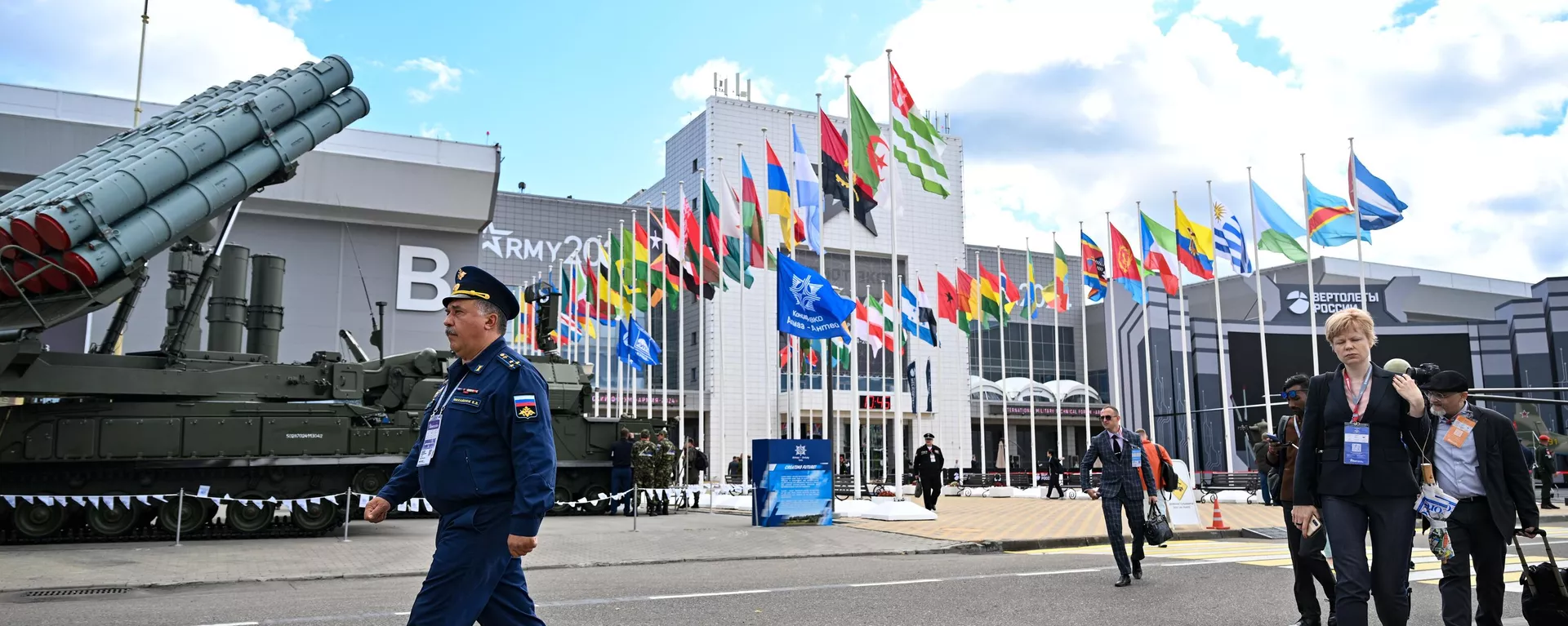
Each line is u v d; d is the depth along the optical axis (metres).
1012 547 14.30
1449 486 6.18
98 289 14.33
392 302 36.09
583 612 8.24
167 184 15.09
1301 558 7.40
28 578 10.23
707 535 15.41
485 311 4.47
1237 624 7.77
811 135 53.12
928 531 16.08
